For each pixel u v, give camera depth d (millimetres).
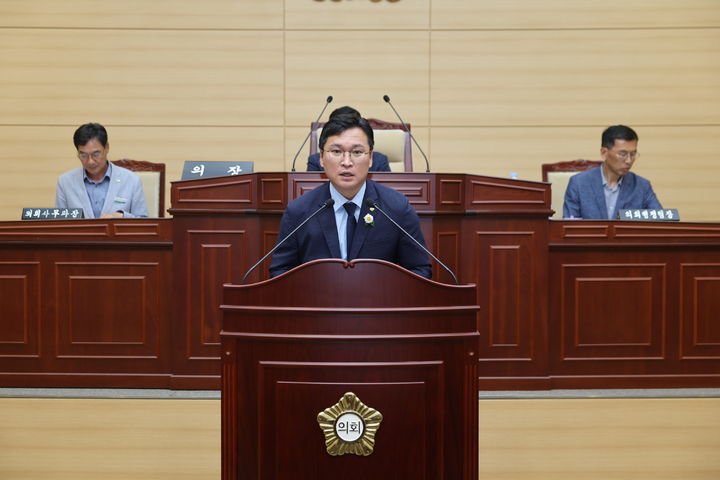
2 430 3881
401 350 2402
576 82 7020
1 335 4254
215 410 3953
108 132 6977
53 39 6977
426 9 7027
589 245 4215
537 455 3816
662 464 3828
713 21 7000
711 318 4266
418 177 4094
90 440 3850
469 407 2434
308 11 7008
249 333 2436
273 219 4145
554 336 4227
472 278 4191
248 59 7004
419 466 2387
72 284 4242
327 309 2400
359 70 7012
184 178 4719
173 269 4191
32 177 6965
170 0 6996
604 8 7012
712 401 4059
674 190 7004
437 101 7023
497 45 7023
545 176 5973
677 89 6996
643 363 4242
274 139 7012
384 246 3039
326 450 2385
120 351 4230
